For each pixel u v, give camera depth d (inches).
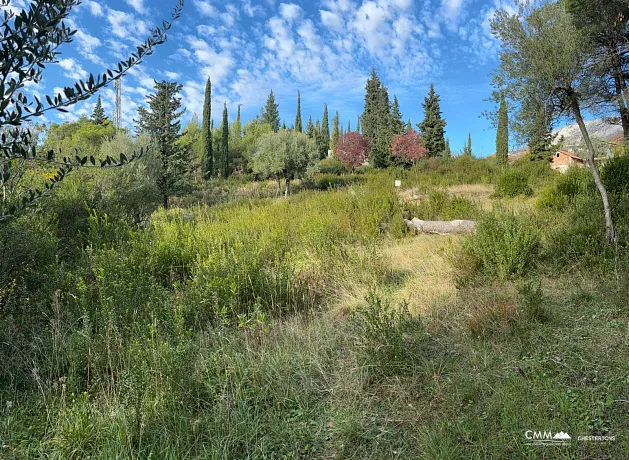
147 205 435.5
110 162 78.9
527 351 118.9
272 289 190.7
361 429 96.0
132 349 117.5
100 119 1439.5
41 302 150.6
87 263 201.3
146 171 506.0
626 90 268.2
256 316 152.3
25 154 70.0
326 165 1562.5
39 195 80.0
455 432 88.8
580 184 284.0
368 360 121.0
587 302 144.3
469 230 317.1
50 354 126.4
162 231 282.8
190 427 96.0
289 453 90.1
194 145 1670.8
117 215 345.4
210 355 127.6
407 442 90.7
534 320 133.3
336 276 217.9
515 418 88.3
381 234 339.0
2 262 151.9
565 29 190.1
